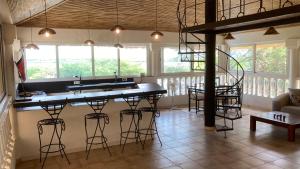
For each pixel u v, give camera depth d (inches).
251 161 163.5
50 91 284.7
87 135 187.5
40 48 286.8
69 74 303.6
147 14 277.3
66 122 181.6
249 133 222.7
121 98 196.5
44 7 196.7
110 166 159.9
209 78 234.8
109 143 197.2
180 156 173.6
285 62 304.5
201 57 353.4
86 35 298.7
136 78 327.3
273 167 154.3
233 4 263.0
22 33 268.5
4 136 125.0
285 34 293.3
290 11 135.6
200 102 347.6
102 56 318.7
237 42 357.1
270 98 319.3
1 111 119.6
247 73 349.1
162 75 345.7
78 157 175.5
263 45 328.8
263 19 154.2
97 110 189.9
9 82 169.9
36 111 173.5
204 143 198.4
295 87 290.4
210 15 221.6
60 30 285.3
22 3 149.0
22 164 165.6
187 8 268.1
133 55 336.2
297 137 211.3
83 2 226.4
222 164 159.6
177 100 355.3
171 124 253.9
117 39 314.7
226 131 228.8
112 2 234.5
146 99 207.3
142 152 182.1
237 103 283.4
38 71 288.4
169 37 342.0
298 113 232.1
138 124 203.8
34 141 174.2
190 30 208.2
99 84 288.4
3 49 166.9
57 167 160.1
